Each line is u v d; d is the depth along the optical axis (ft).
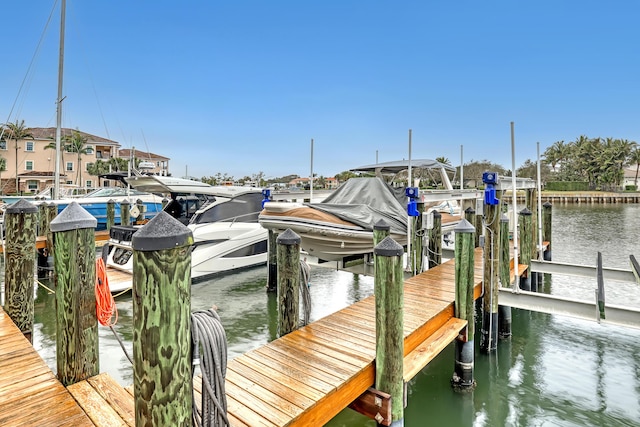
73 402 7.80
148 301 4.58
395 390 9.82
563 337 19.74
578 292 27.89
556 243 52.54
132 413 7.61
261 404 8.39
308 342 11.71
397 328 9.72
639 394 14.29
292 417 7.95
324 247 21.70
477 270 21.22
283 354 10.86
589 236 59.57
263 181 77.41
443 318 14.38
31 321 13.00
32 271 13.05
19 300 12.66
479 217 27.09
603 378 15.49
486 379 15.37
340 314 14.39
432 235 23.18
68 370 8.71
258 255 31.96
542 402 13.82
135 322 4.70
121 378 14.70
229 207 30.45
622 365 16.60
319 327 13.00
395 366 9.77
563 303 16.06
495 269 17.25
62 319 8.77
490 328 17.13
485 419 12.86
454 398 13.92
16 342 10.75
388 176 35.65
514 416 13.00
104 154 128.06
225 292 26.48
